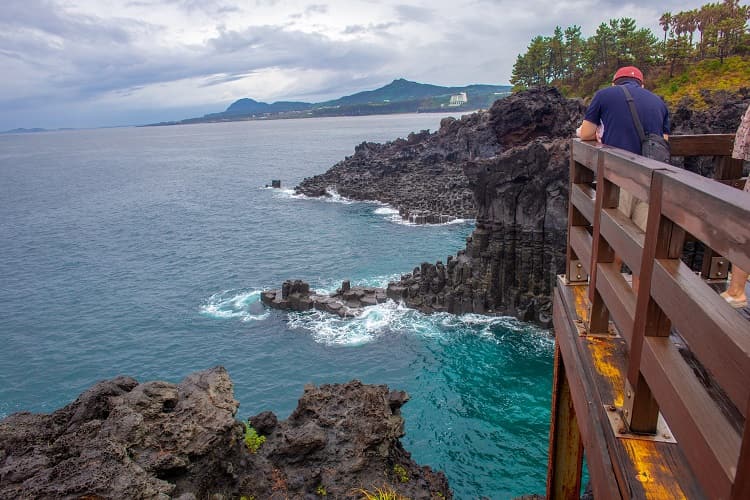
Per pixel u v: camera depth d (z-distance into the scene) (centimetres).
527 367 3791
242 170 17675
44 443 1170
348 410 1593
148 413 1238
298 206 10356
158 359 4112
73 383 3806
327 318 4719
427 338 4281
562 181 4297
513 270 4666
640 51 11000
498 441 2945
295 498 1331
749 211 258
